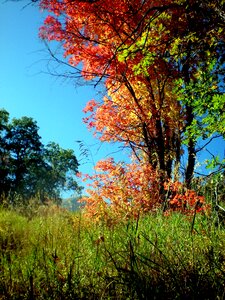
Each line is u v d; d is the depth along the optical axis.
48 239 4.11
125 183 8.81
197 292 2.26
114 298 2.46
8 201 8.71
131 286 2.42
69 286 2.55
